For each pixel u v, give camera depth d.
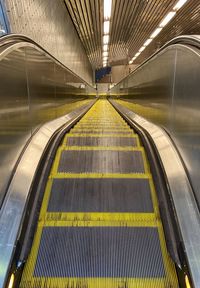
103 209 1.68
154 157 2.10
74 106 7.55
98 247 1.43
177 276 1.28
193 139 1.68
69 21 10.58
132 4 9.23
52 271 1.32
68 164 2.15
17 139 1.92
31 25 4.55
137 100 6.20
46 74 3.27
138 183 1.90
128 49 18.94
